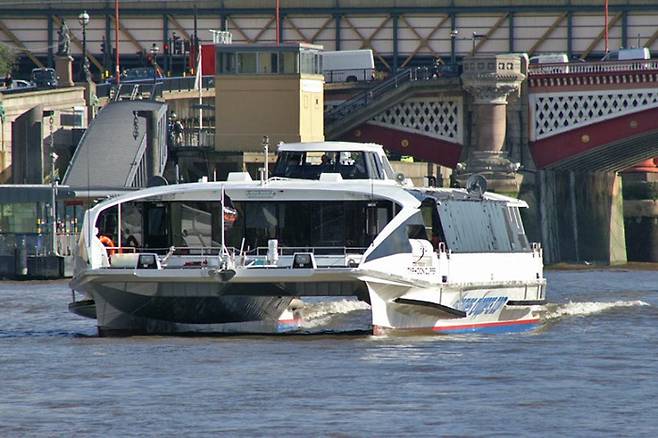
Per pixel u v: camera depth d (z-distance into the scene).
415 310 175.75
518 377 149.75
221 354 162.75
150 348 167.50
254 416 130.38
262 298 179.50
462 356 163.25
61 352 165.62
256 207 177.25
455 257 180.25
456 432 124.88
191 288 170.88
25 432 124.88
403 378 148.25
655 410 133.62
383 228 174.25
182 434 124.06
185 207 178.38
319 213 176.62
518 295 194.38
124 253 178.50
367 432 124.62
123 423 127.81
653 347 175.62
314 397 138.25
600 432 125.06
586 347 174.75
